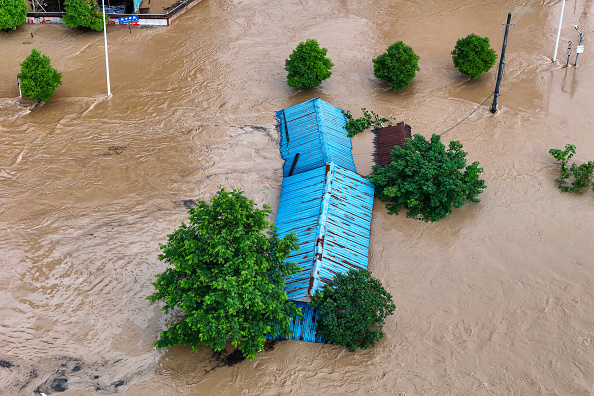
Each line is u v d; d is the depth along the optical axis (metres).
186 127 42.03
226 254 24.75
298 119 40.88
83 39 52.84
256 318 25.12
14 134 40.91
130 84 46.78
